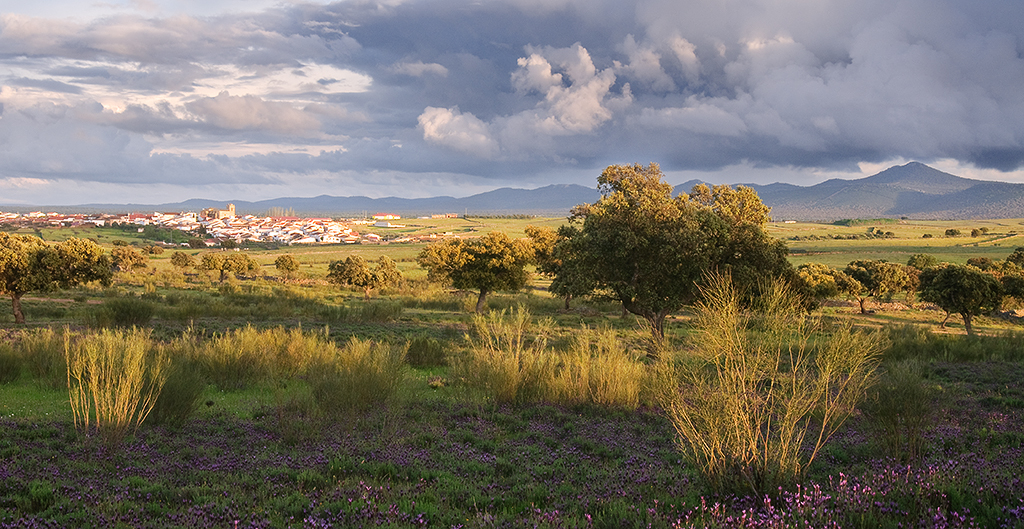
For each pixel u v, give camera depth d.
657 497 6.66
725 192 27.20
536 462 9.31
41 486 6.94
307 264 143.25
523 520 5.77
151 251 159.62
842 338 7.25
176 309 34.84
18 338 22.77
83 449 9.36
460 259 47.84
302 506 6.33
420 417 12.52
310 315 39.22
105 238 199.50
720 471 6.86
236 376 16.77
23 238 34.25
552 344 21.77
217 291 63.81
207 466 8.63
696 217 24.11
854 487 6.07
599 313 48.03
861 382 7.86
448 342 25.78
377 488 7.15
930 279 46.78
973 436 10.92
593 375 15.02
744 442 6.81
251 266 101.00
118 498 6.50
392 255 176.75
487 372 15.30
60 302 43.31
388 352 14.46
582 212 32.72
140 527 5.55
